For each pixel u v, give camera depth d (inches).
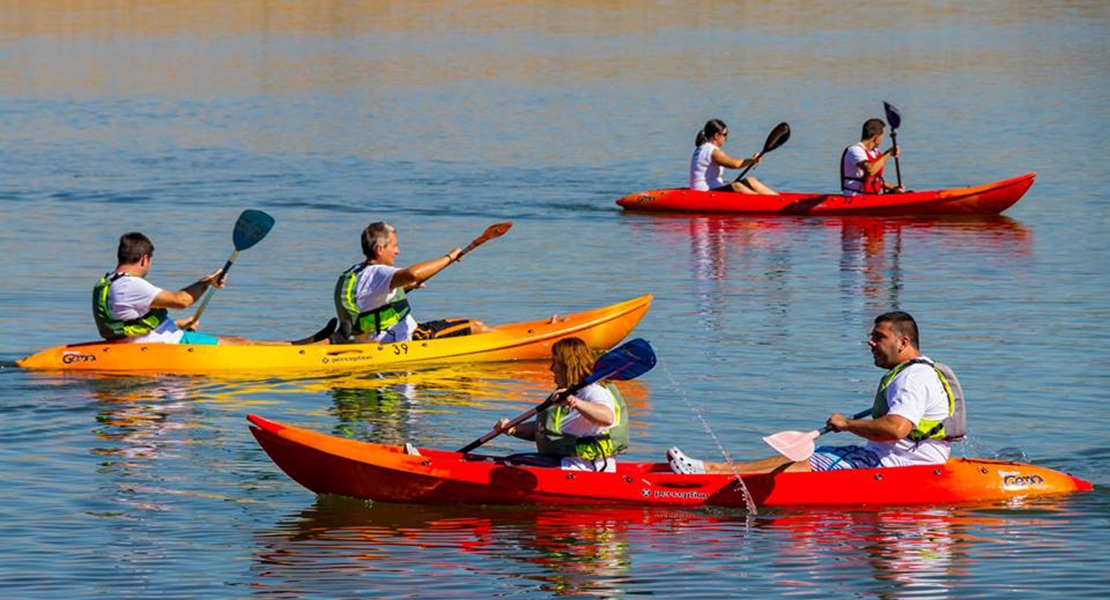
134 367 1362.0
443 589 812.6
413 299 1738.4
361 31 5767.7
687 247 2084.2
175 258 1991.9
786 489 960.3
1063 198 2459.4
